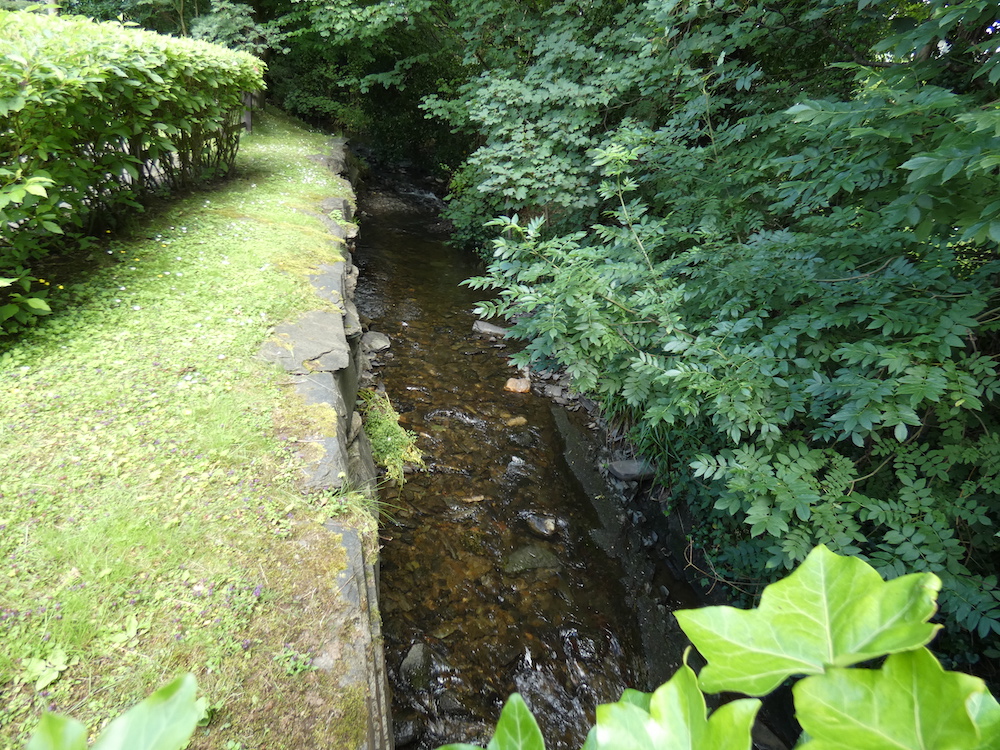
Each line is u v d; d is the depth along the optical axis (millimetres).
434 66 12266
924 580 296
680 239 3264
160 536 1823
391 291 7215
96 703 1350
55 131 3059
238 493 2059
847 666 278
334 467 2260
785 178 3199
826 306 2209
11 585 1597
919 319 1921
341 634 1627
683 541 3596
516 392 5164
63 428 2232
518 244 2932
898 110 1519
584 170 4977
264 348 2996
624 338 2953
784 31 3711
